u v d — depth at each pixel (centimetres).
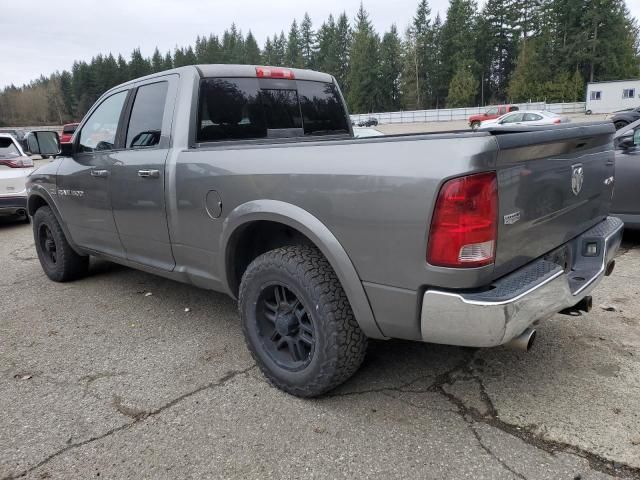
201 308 420
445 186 200
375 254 226
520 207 220
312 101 416
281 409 264
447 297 208
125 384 297
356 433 242
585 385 274
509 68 7806
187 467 223
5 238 793
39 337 373
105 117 405
